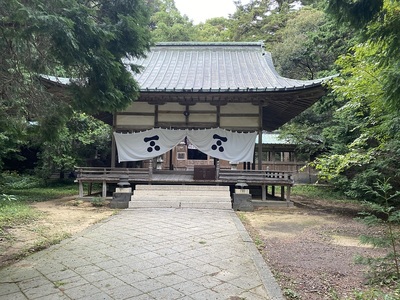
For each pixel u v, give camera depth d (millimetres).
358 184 8180
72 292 3287
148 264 4223
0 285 3477
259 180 10484
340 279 3762
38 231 6180
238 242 5461
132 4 4332
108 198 10750
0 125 4648
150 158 11586
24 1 3205
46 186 16062
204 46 15961
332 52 14133
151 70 13234
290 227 7160
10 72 4207
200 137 11602
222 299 3146
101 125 16828
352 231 6715
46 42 3688
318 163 8164
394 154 7184
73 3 3432
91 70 3996
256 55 15180
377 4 3166
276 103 11898
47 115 4520
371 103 6430
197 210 9031
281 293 3301
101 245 5180
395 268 3705
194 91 10359
